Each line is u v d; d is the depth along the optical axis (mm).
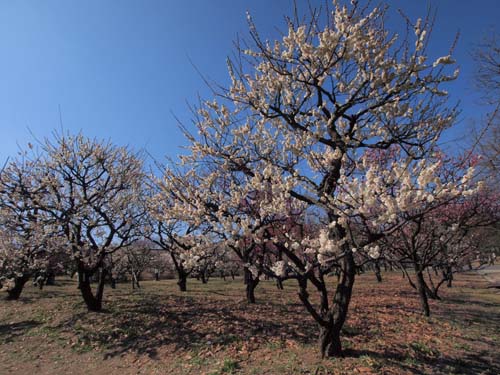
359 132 7254
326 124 6824
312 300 13633
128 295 15008
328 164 6605
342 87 7203
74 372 7719
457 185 4582
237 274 36094
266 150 7609
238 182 8469
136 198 13836
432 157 6449
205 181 7863
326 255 5988
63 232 12367
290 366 6363
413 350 7070
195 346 8180
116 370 7594
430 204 5379
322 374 5906
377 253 5297
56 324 10734
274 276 5734
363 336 8062
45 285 22406
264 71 7207
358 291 16656
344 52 6219
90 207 12398
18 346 9375
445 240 11594
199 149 7332
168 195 8297
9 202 12445
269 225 6695
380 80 6637
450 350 7297
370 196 4816
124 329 9781
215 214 6594
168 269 33438
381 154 9602
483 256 16500
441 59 5824
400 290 17000
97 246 12180
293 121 6879
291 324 9445
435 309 11781
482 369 6383
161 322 10219
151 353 8148
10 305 13562
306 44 6293
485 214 11289
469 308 12328
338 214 5367
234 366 6727
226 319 10234
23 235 12742
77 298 14203
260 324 9531
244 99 7320
